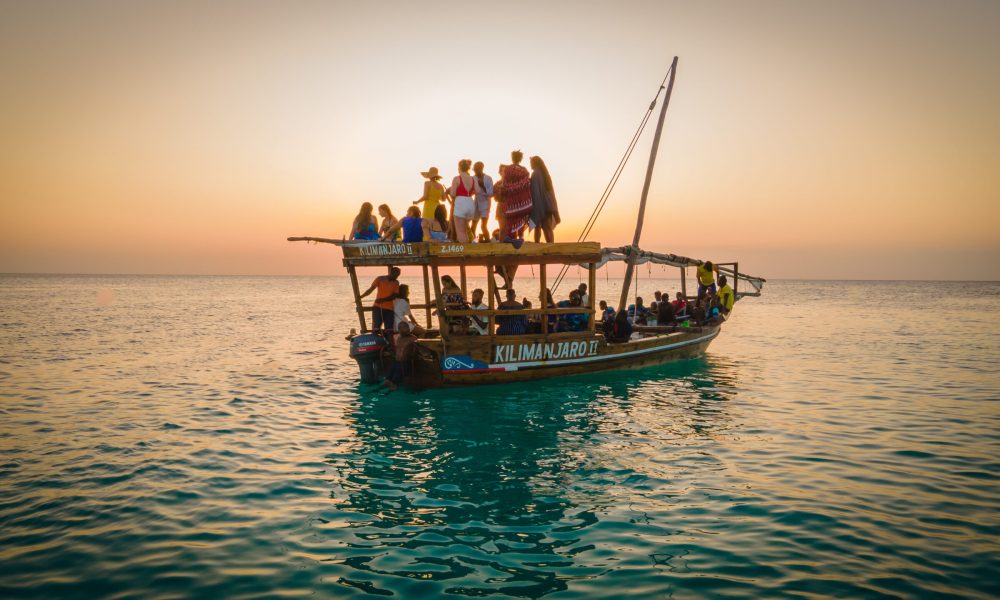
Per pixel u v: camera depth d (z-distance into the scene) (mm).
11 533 6855
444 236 14688
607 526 7062
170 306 66312
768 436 11289
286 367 20875
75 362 21797
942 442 10844
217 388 16703
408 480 8812
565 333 15969
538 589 5559
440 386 15242
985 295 120188
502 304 15547
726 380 17781
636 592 5488
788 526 7023
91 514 7453
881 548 6430
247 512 7551
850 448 10445
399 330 14781
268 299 91062
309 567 6023
